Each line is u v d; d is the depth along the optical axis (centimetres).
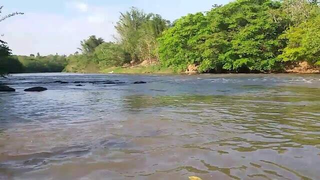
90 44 9519
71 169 381
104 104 1062
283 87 1678
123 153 446
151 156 428
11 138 549
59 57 11269
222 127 621
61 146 490
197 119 719
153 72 5703
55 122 709
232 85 1948
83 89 1881
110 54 7662
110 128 625
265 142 496
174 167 381
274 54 4134
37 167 390
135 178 346
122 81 2873
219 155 427
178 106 967
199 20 4612
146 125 651
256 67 4100
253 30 4009
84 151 460
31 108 977
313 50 3362
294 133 558
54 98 1317
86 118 761
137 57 7444
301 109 850
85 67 9044
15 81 3152
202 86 1923
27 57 10400
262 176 344
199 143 495
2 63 2911
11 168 388
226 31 4472
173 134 562
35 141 526
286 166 376
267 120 693
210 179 338
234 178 340
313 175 344
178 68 4897
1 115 828
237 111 838
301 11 4141
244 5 4366
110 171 371
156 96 1327
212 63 4309
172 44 4788
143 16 8106
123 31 7894
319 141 498
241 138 526
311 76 2886
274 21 4159
